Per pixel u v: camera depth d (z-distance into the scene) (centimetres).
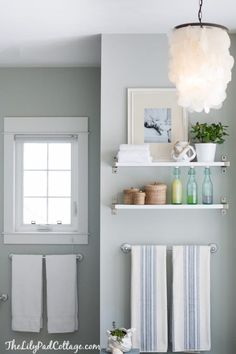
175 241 376
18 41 392
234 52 376
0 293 462
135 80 378
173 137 375
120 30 370
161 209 376
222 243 375
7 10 328
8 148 464
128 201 366
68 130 464
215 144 364
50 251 462
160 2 315
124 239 375
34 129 464
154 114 376
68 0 312
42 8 325
